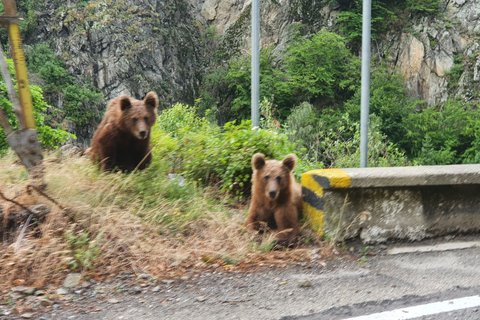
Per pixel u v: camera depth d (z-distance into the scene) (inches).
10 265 150.2
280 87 2016.5
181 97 2064.5
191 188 236.1
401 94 1991.9
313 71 2018.9
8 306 131.1
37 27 2005.4
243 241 188.1
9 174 205.9
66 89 1891.0
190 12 2279.8
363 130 466.3
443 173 189.5
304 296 136.6
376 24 2197.3
